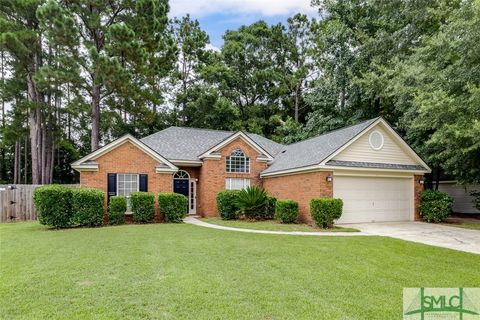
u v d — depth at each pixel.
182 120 35.75
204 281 5.99
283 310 4.73
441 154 14.36
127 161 16.52
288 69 41.47
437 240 10.81
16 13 21.92
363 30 23.14
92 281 5.97
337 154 14.99
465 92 11.25
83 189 14.23
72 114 30.78
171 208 15.91
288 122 31.33
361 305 4.96
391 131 16.23
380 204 16.14
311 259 7.80
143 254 8.16
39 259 7.64
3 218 17.69
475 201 19.58
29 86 25.23
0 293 5.32
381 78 18.59
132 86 21.70
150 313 4.58
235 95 37.44
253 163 19.89
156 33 22.59
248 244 9.59
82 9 21.34
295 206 15.39
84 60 21.11
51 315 4.49
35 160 25.20
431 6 16.23
